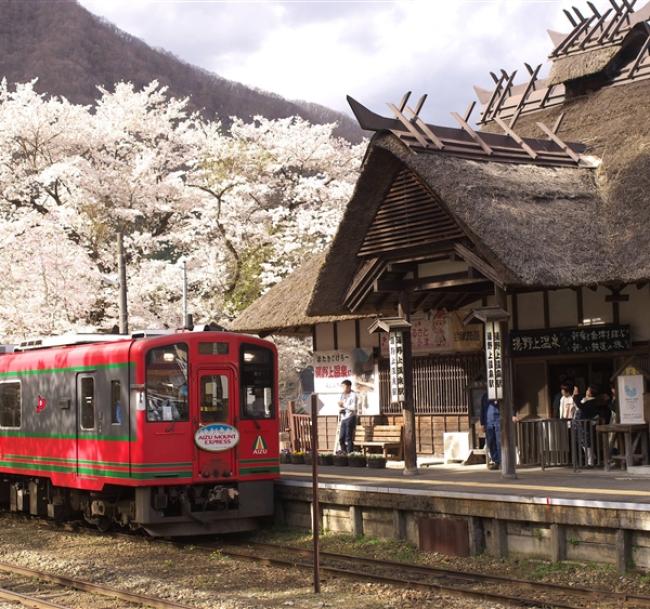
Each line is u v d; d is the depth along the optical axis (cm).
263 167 3275
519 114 2191
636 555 1048
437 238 1502
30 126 2894
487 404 1712
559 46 2186
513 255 1363
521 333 1709
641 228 1480
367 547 1322
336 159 3406
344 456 1900
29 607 994
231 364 1480
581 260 1434
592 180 1664
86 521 1673
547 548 1143
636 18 2162
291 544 1391
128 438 1426
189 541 1483
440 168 1448
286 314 2264
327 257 1703
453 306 1922
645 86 1938
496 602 940
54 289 2594
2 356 1822
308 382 3722
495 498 1184
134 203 2936
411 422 1597
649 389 1523
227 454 1464
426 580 1076
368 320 2173
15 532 1648
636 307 1574
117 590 1038
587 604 912
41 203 2972
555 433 1609
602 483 1312
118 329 2598
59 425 1606
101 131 3014
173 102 3316
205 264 3014
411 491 1298
